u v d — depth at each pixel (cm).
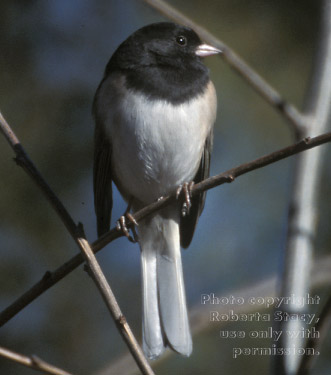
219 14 1056
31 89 1040
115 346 1020
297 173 746
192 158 805
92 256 568
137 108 777
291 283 697
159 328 731
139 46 813
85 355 1012
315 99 783
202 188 620
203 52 823
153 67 803
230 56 787
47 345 1014
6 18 1053
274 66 1046
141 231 830
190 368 953
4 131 629
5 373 988
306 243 715
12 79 1040
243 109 1063
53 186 1023
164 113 776
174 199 693
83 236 579
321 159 757
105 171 816
